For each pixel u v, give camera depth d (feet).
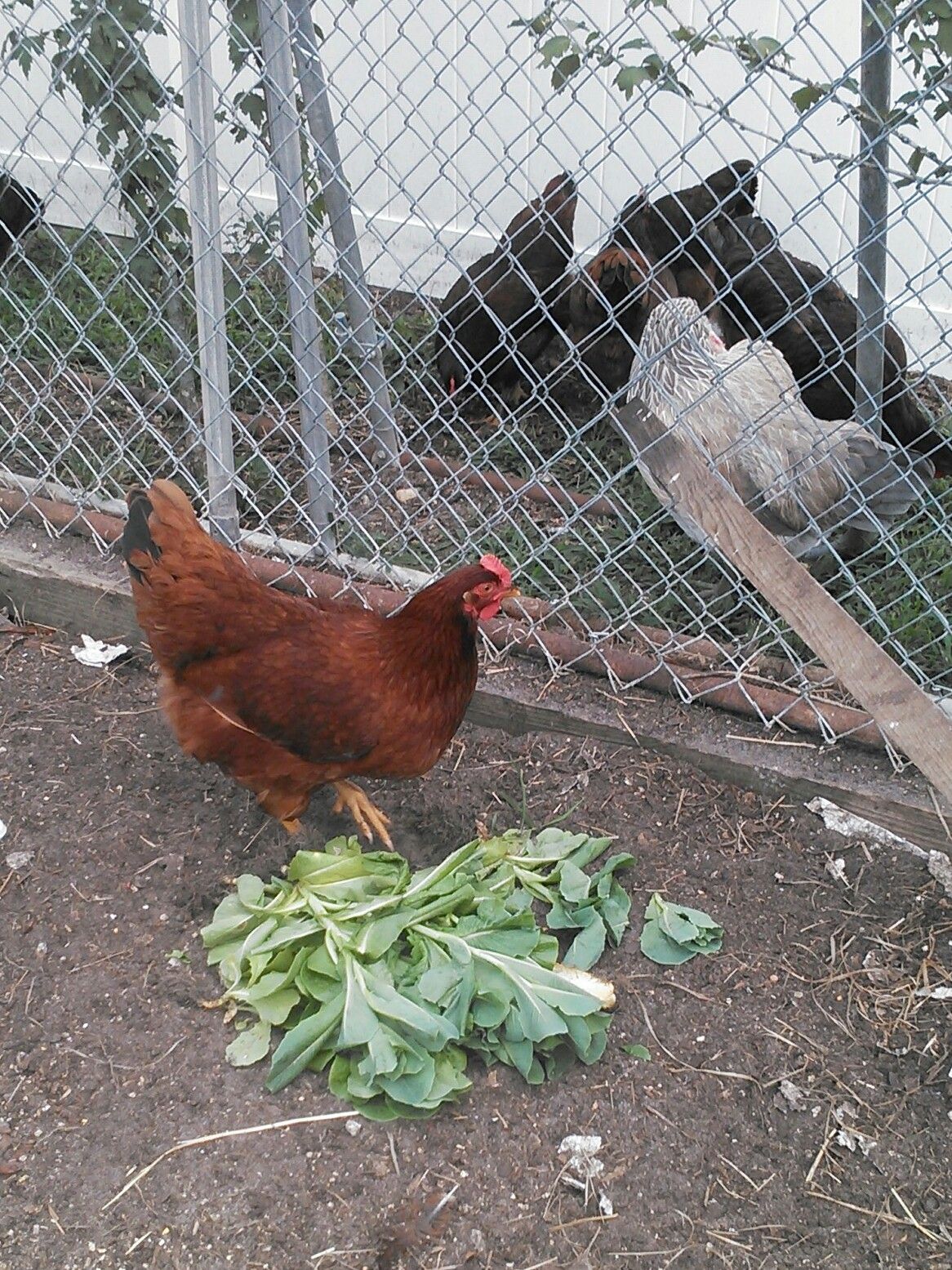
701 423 5.20
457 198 8.14
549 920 3.82
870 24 3.83
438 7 7.39
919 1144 3.24
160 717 4.82
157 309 5.53
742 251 6.94
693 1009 3.62
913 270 6.81
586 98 7.40
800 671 4.53
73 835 4.18
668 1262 2.96
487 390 7.58
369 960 3.52
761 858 4.14
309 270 5.09
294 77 4.86
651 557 5.72
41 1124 3.23
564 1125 3.27
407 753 3.86
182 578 3.77
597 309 7.00
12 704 4.85
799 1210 3.08
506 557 5.72
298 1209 3.03
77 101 9.02
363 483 6.40
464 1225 3.01
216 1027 3.51
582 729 4.64
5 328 7.61
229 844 4.18
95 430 6.66
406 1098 3.19
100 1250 2.93
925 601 4.78
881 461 5.04
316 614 3.86
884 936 3.86
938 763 3.04
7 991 3.60
